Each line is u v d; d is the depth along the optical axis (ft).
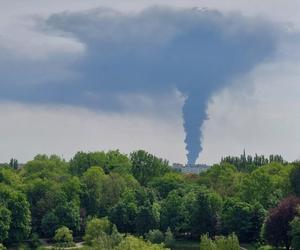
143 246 558.56
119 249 561.43
